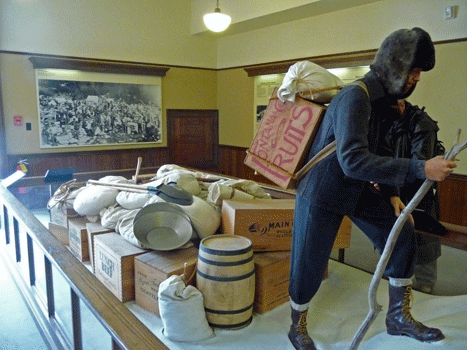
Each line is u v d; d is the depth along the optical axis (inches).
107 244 98.3
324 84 66.4
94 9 258.1
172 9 295.4
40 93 242.5
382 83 59.8
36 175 247.1
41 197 214.8
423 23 191.6
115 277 94.2
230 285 77.9
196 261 86.9
